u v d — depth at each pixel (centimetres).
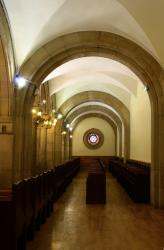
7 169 1070
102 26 1096
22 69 1132
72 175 2038
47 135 1997
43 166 1917
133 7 951
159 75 1144
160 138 1149
